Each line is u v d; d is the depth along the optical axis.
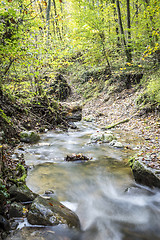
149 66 10.88
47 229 2.45
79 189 3.83
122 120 9.50
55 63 8.07
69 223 2.59
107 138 7.10
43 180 4.08
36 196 3.12
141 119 8.77
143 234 2.68
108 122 10.36
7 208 2.68
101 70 16.75
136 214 3.13
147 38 9.77
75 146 6.71
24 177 3.90
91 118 11.70
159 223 2.93
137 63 11.82
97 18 12.27
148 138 6.54
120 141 6.81
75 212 3.12
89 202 3.44
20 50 4.59
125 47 12.11
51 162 5.14
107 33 13.51
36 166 4.80
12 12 3.58
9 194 2.93
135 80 12.37
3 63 5.70
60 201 3.38
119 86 13.46
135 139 6.86
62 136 8.18
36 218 2.54
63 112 10.42
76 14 12.30
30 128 8.24
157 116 8.22
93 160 5.33
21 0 4.61
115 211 3.20
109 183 4.09
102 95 14.95
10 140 6.14
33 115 8.88
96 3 15.66
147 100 9.37
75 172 4.57
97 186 3.97
